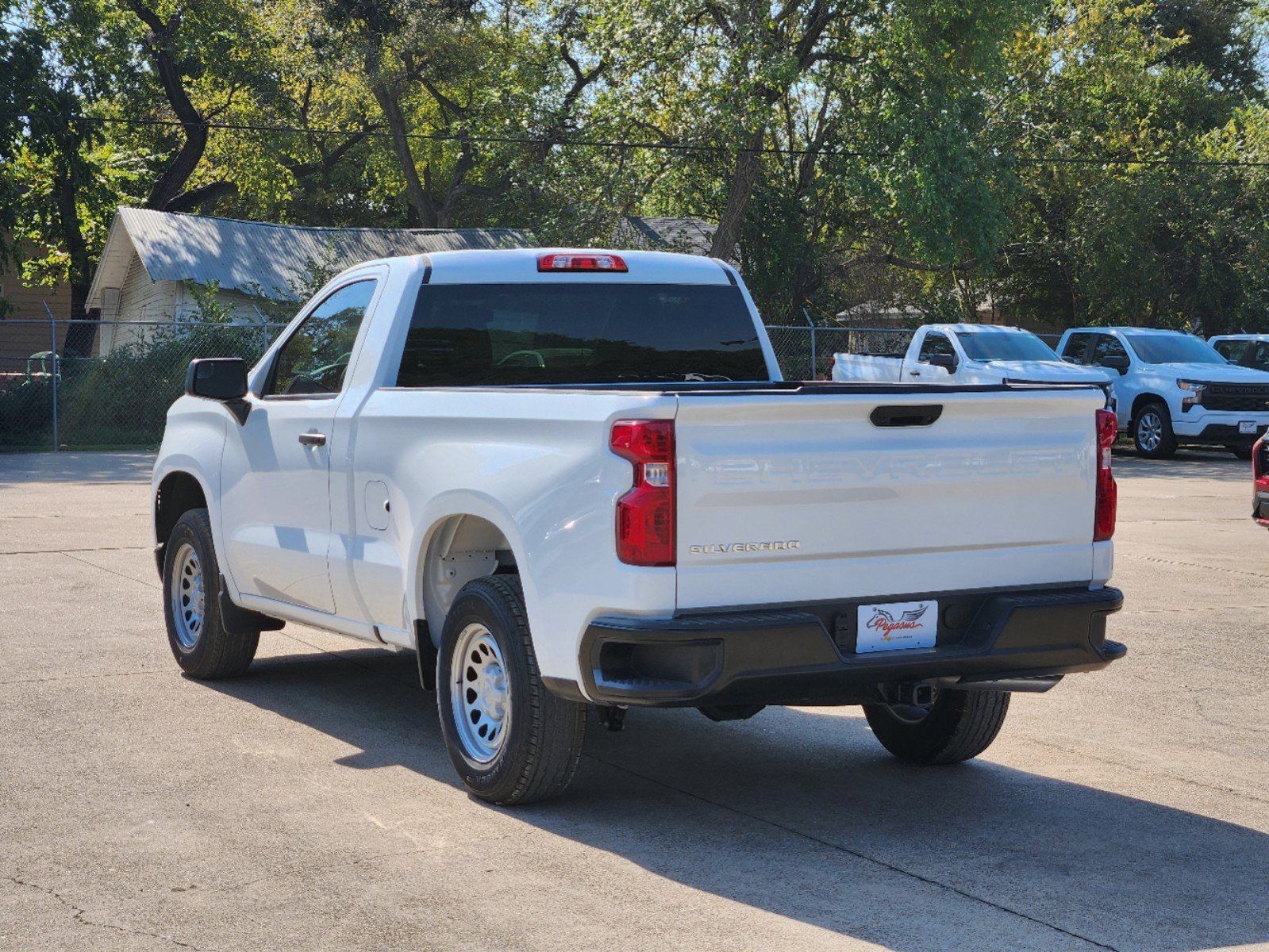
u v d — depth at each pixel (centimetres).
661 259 694
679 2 3334
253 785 573
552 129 3722
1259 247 4016
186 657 774
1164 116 4775
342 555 630
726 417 478
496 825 525
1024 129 4016
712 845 504
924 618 513
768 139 3781
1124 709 724
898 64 3288
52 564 1173
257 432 705
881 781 593
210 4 4369
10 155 3550
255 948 404
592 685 487
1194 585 1117
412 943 408
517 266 662
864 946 409
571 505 495
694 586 475
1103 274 4234
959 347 2264
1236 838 519
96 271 4134
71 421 2725
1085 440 542
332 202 5759
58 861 479
